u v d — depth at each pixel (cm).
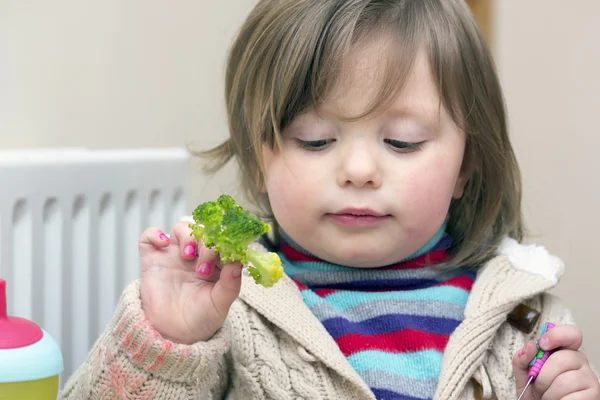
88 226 101
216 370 86
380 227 91
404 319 93
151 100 115
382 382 91
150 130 115
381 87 89
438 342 93
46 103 108
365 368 91
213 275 85
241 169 98
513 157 100
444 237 98
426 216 91
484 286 95
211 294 83
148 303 84
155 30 115
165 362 83
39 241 98
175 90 116
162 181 106
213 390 92
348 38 89
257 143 93
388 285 94
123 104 113
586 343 140
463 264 97
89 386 85
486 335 92
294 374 90
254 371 90
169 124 116
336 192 90
